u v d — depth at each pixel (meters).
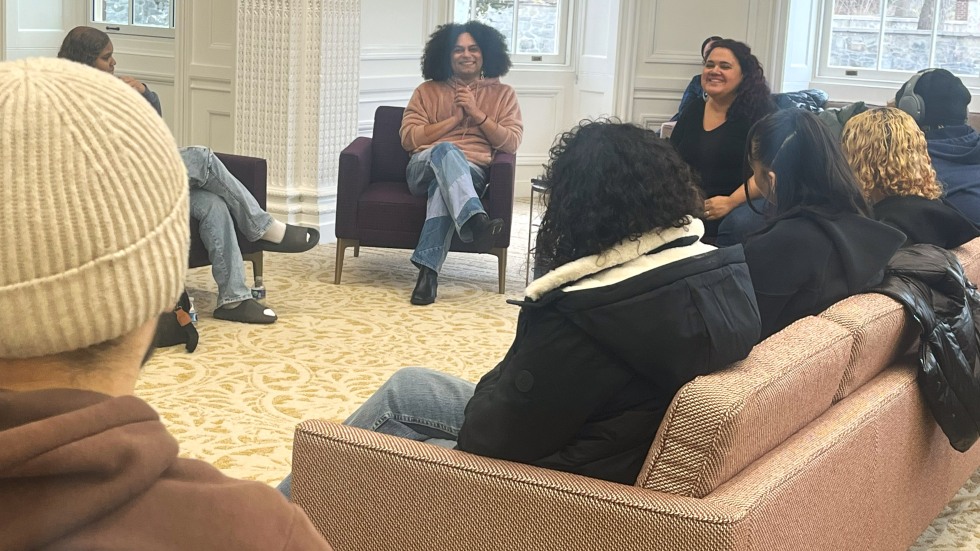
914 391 2.31
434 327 4.60
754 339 1.80
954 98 4.10
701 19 7.07
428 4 6.92
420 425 2.25
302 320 4.58
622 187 1.72
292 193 5.95
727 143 4.54
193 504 0.70
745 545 1.58
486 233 5.00
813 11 7.14
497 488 1.75
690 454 1.65
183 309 4.16
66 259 0.64
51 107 0.64
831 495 1.90
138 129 0.67
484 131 5.31
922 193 2.91
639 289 1.67
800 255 2.34
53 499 0.65
